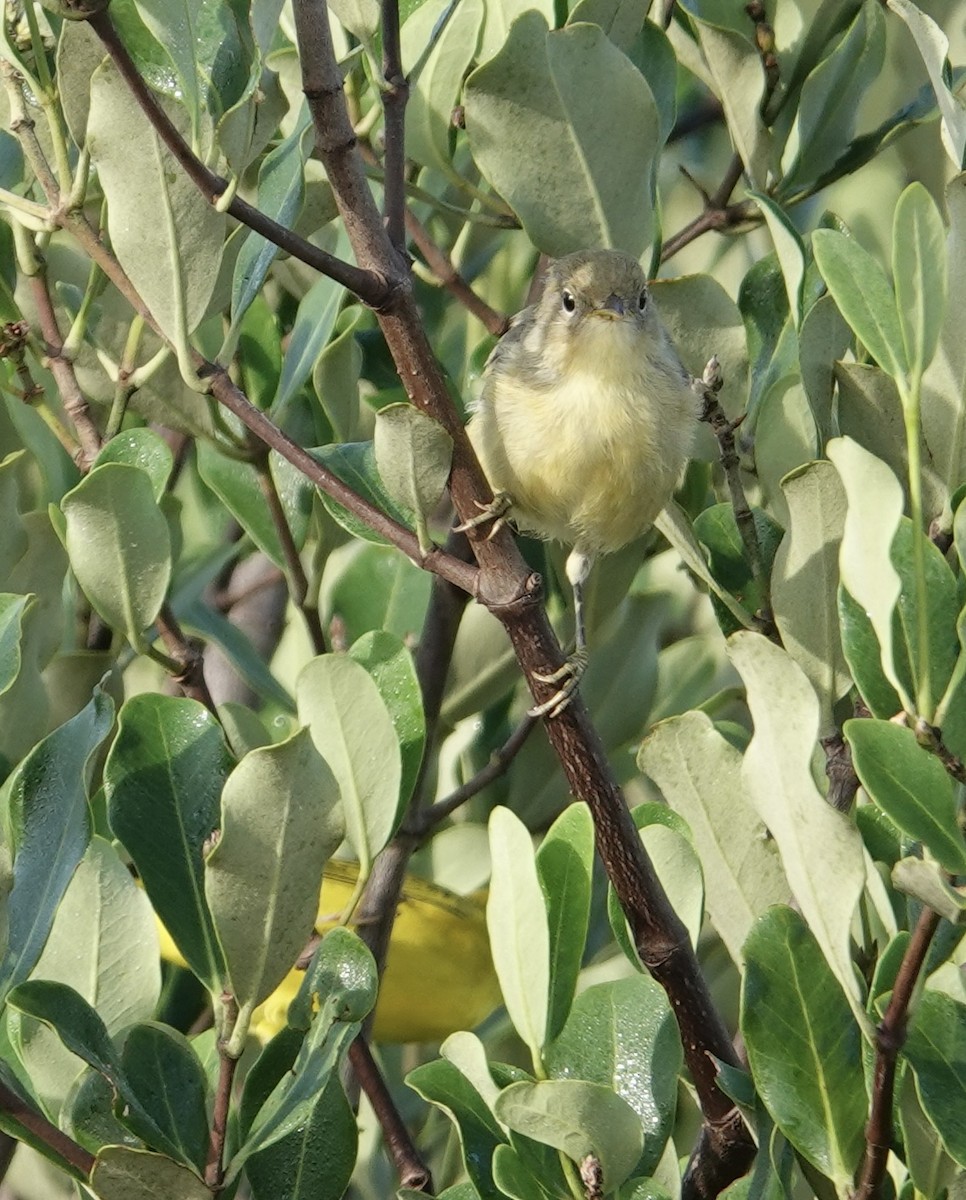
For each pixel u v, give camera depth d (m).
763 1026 5.48
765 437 7.71
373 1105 7.45
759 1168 5.45
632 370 8.77
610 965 9.73
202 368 6.44
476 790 8.52
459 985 9.22
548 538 9.51
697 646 10.32
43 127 8.23
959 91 9.38
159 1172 5.27
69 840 5.77
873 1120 4.96
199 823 6.23
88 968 6.20
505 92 8.43
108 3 5.29
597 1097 5.31
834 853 4.94
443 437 6.14
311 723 6.33
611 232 8.86
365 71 9.34
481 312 9.74
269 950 5.50
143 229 6.34
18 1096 5.43
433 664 8.81
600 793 6.27
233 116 6.28
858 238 12.40
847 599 5.67
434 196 9.84
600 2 8.73
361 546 9.69
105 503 7.11
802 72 9.66
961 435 6.89
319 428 9.38
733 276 12.08
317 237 9.77
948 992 5.50
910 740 4.86
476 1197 6.07
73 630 8.89
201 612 9.16
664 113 9.16
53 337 8.24
